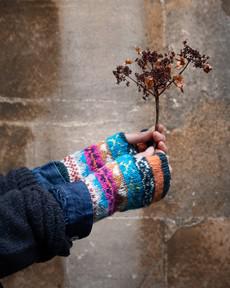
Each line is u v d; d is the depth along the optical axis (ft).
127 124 5.61
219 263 5.67
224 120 5.61
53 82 5.61
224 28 5.61
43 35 5.61
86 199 3.20
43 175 3.87
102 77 5.61
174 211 5.62
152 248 5.64
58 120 5.62
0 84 5.61
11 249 2.94
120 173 3.39
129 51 5.61
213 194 5.61
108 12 5.61
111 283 5.65
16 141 5.63
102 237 5.65
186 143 5.61
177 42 5.61
